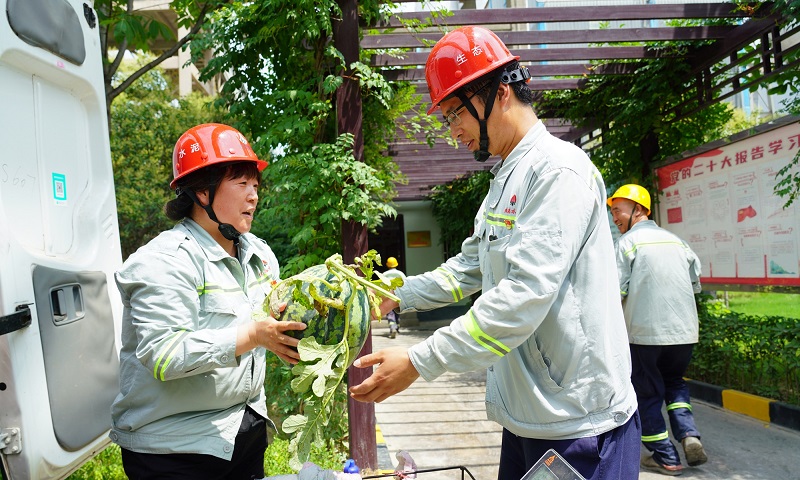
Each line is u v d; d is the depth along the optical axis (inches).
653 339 154.5
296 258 170.2
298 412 166.9
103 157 111.0
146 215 468.4
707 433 183.6
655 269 155.4
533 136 71.4
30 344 78.7
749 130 201.0
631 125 248.7
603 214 70.3
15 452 74.9
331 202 159.0
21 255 79.7
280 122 159.5
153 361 64.6
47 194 92.5
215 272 74.6
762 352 202.2
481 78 70.6
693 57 221.8
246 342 64.9
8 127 83.0
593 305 67.2
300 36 152.6
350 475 69.3
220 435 73.0
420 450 174.4
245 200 75.7
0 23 81.0
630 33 202.5
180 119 486.6
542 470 63.0
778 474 150.5
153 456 72.1
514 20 190.2
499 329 61.1
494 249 70.9
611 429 68.2
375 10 164.9
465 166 381.4
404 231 556.1
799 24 183.2
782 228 192.1
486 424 199.3
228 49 170.1
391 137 233.1
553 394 68.0
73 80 101.9
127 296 70.6
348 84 160.1
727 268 217.5
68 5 100.3
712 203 223.9
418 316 494.6
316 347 61.9
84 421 88.6
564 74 236.5
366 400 65.4
